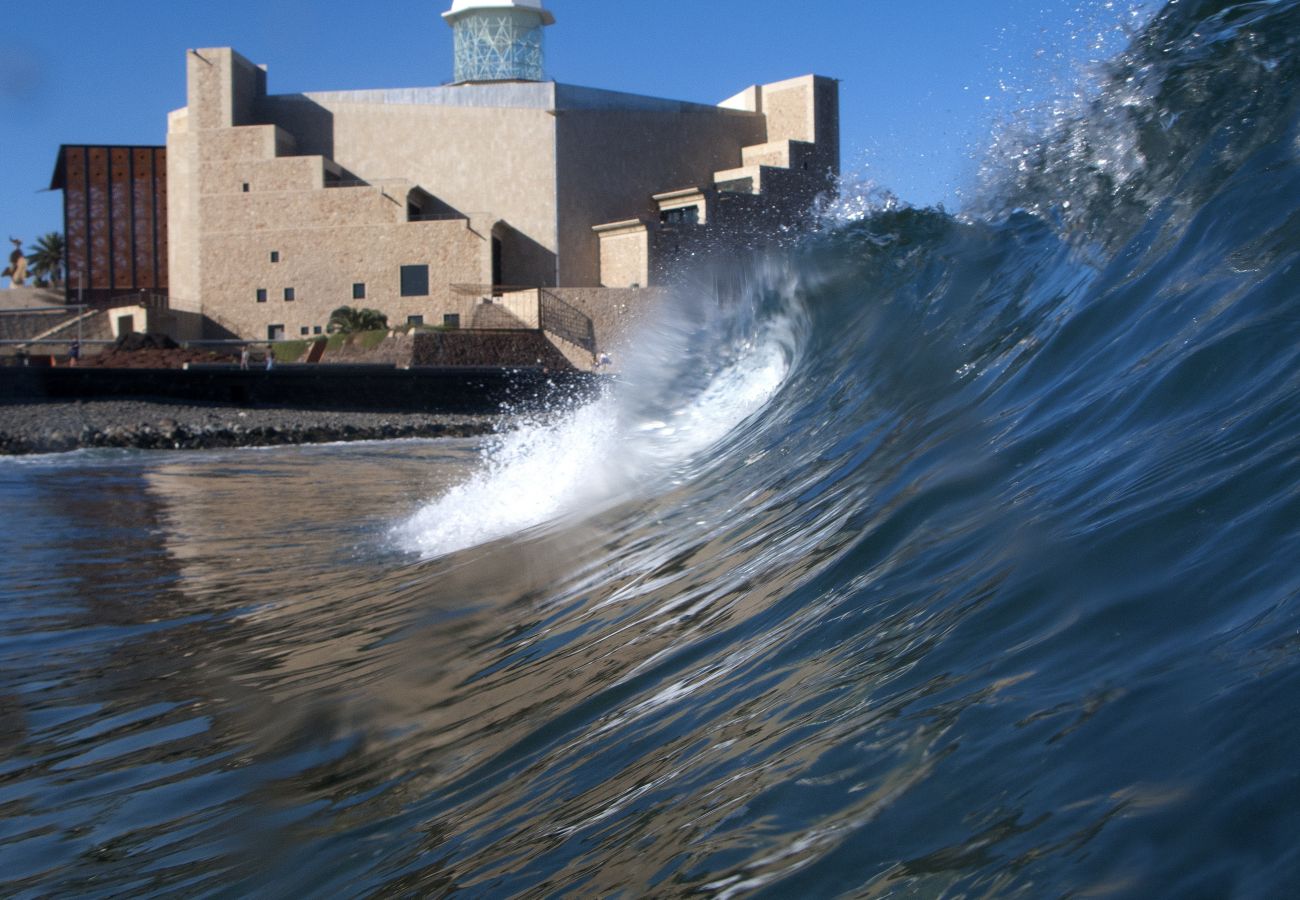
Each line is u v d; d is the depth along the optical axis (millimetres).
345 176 58812
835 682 2416
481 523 7824
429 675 3990
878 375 5645
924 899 1520
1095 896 1384
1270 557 2012
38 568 8570
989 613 2354
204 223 57125
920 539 3115
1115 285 4195
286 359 52938
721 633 3209
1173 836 1425
